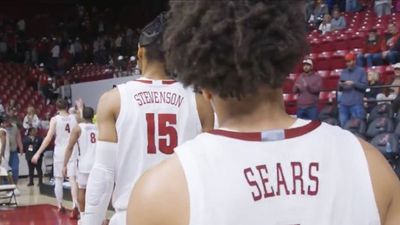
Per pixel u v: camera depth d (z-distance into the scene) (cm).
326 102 962
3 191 984
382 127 731
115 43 1973
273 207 100
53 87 1761
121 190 245
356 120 771
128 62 1645
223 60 101
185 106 246
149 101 243
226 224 98
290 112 990
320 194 102
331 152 106
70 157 752
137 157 242
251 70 101
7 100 1733
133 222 103
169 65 107
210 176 101
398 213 107
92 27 2277
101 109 246
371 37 1059
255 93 104
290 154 104
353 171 105
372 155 108
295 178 102
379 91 876
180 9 104
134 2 2433
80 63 1989
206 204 99
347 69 811
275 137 105
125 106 242
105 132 244
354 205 103
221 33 99
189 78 105
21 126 1498
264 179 101
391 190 107
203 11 101
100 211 249
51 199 1067
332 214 102
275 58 102
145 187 103
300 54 105
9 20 2325
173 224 100
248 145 104
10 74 1883
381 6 1298
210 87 105
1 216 874
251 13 99
